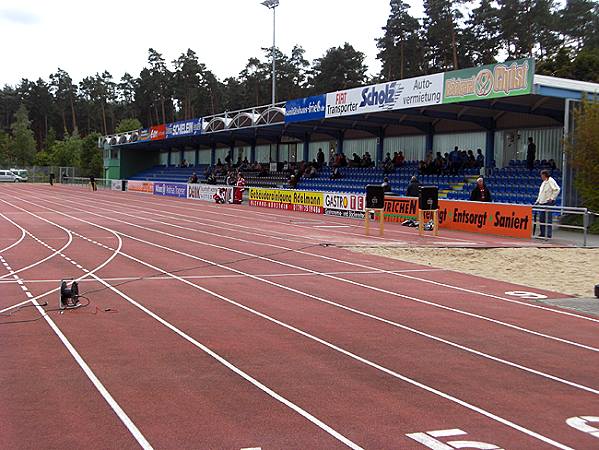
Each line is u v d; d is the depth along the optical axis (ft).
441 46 192.65
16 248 59.98
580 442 17.15
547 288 41.81
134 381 21.86
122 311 32.83
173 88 317.22
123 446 16.47
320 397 20.49
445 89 86.94
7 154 379.55
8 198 161.68
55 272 45.57
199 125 165.27
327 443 16.78
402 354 25.79
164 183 183.62
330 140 155.84
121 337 27.71
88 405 19.49
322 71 238.48
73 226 84.07
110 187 234.79
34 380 21.85
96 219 96.58
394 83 95.35
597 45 183.11
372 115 118.83
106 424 17.98
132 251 58.08
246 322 30.86
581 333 29.84
